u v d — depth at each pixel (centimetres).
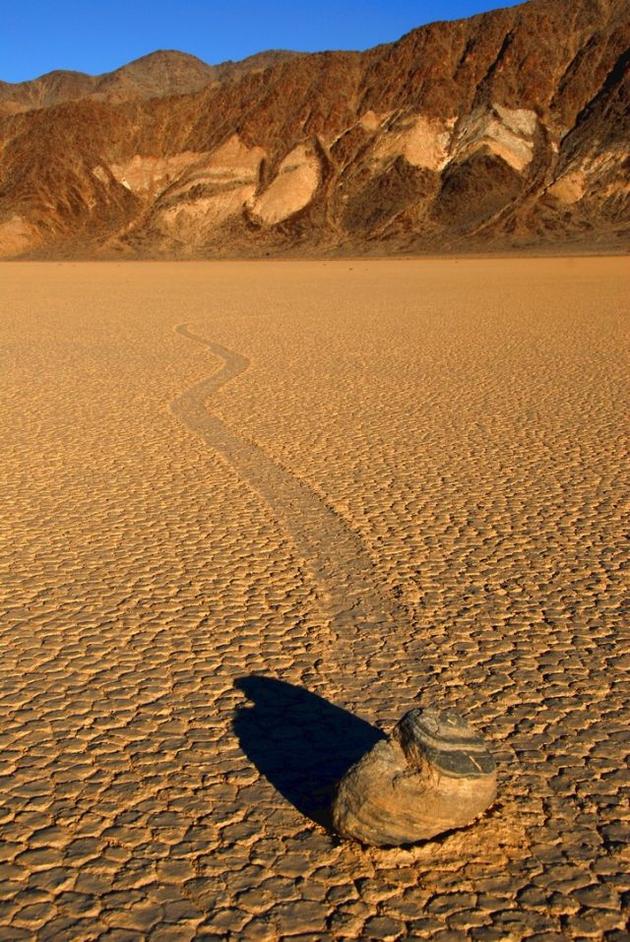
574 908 330
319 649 531
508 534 732
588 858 354
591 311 2575
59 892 336
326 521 763
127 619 571
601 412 1189
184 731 444
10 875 345
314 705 469
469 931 319
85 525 752
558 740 437
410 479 888
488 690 485
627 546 704
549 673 504
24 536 724
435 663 515
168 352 1805
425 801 350
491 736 439
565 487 859
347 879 342
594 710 465
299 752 426
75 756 422
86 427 1120
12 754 423
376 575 645
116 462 952
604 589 621
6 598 602
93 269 6669
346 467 932
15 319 2528
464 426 1117
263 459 964
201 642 539
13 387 1412
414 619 573
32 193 10338
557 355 1698
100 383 1448
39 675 498
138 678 495
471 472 912
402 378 1473
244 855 355
